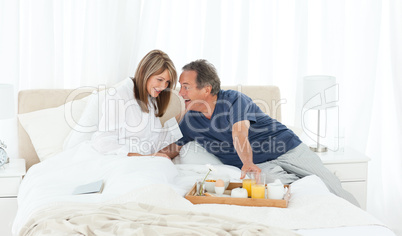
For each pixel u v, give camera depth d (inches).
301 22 138.6
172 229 72.9
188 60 140.3
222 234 71.8
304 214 83.4
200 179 96.9
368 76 143.7
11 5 125.0
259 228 73.7
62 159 113.8
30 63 131.1
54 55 131.3
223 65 140.6
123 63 133.9
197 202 91.4
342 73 142.7
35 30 128.9
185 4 136.3
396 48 144.8
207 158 119.6
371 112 145.3
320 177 117.6
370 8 142.0
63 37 132.6
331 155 129.5
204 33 137.6
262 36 139.5
